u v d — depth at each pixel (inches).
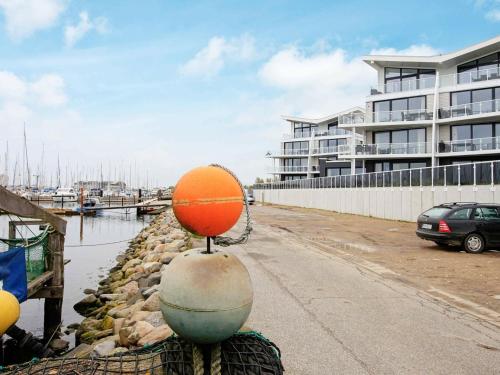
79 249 884.6
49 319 324.5
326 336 185.9
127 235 1228.5
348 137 2181.3
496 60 1390.3
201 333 96.0
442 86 1441.9
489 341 183.0
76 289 476.1
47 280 321.7
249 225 106.5
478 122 1384.1
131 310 292.7
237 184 104.9
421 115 1462.8
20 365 126.6
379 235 663.1
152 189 4468.5
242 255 426.6
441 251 477.1
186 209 99.0
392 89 1549.0
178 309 96.0
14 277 251.6
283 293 265.7
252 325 200.2
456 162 1433.3
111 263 690.8
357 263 387.9
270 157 2925.7
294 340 180.2
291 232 695.7
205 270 97.2
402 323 206.7
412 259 415.5
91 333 279.6
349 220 1039.0
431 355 165.9
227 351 109.0
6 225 1338.6
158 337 181.6
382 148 1540.4
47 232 317.4
